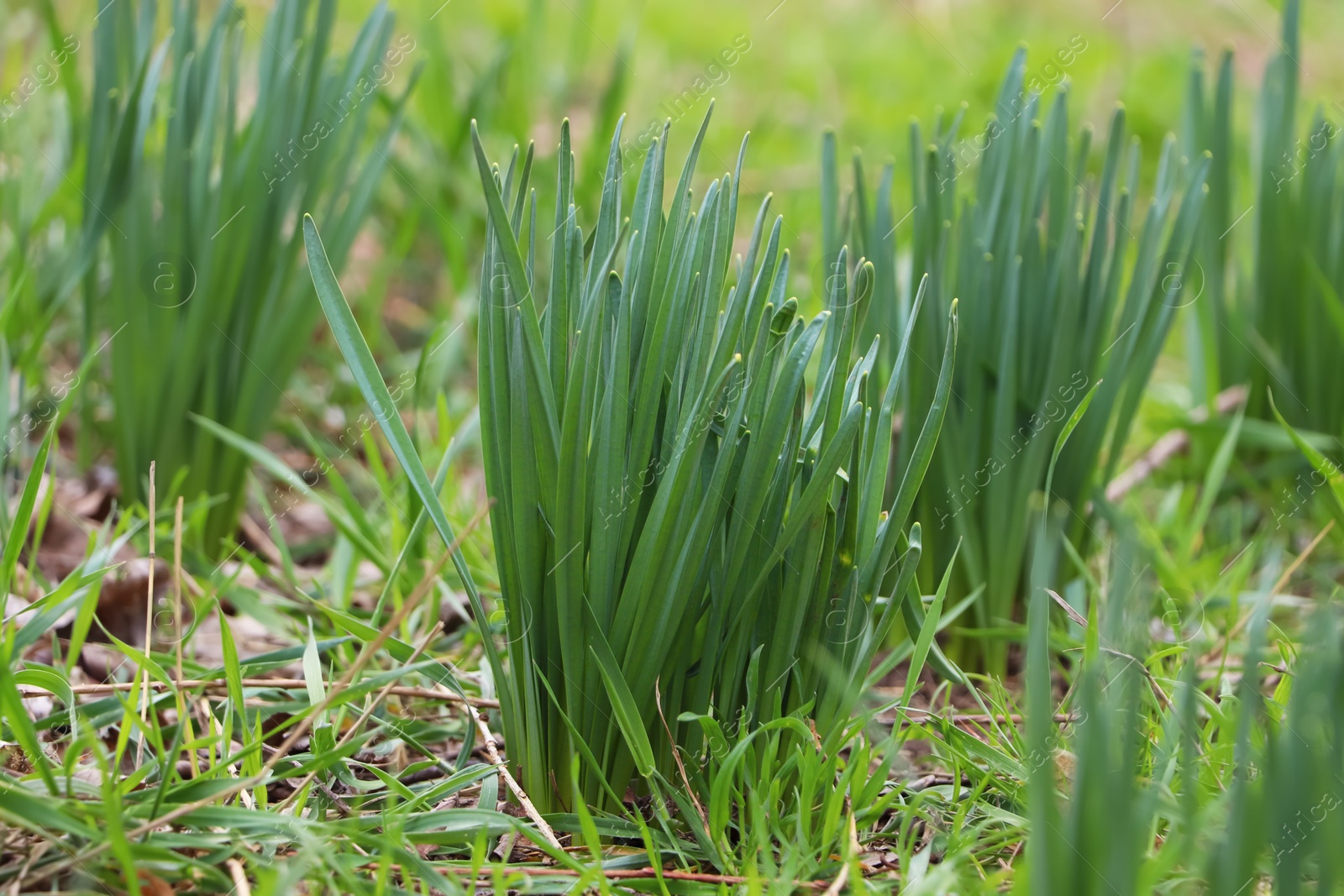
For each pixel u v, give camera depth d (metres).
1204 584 1.29
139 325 1.29
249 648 1.25
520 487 1.08
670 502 1.07
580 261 1.09
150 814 1.06
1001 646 1.24
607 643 1.08
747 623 1.10
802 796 1.08
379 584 1.30
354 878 1.05
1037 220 1.23
